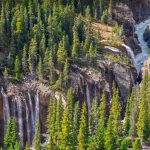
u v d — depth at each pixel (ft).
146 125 601.62
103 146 583.58
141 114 601.62
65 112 593.42
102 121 598.75
